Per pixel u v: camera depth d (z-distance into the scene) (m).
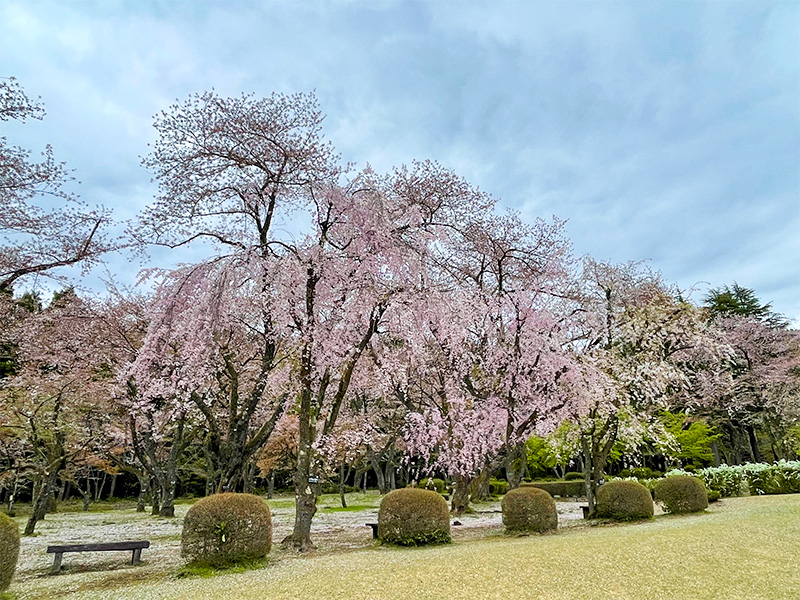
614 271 16.30
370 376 11.75
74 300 14.17
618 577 5.21
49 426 13.70
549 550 6.46
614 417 11.54
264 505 7.11
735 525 7.66
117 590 5.70
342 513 16.50
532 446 21.98
